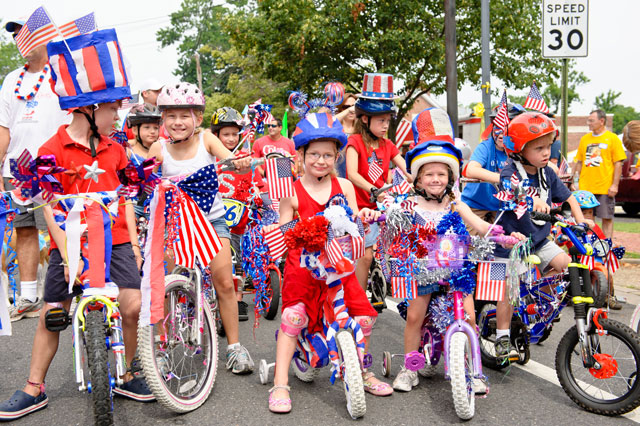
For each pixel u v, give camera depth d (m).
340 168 5.23
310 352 3.94
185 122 4.25
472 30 19.20
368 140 5.14
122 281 3.80
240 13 20.75
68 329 5.82
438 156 3.81
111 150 3.67
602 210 8.73
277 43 19.19
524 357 4.43
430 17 18.84
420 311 3.96
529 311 4.18
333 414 3.71
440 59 19.03
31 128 5.47
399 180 4.51
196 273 3.96
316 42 18.42
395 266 3.84
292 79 20.38
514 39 19.47
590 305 3.74
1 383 4.30
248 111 5.96
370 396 4.02
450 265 3.73
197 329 3.88
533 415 3.65
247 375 4.45
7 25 5.52
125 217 3.85
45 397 3.83
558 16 7.61
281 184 3.85
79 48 3.39
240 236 5.87
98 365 3.07
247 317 6.12
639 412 3.69
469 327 3.69
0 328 3.82
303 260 3.73
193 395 3.85
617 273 8.26
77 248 3.35
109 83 3.46
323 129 3.80
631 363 4.28
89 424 3.57
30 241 6.10
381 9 18.30
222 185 5.66
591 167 8.70
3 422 3.58
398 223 3.76
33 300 6.16
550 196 4.39
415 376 4.13
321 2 18.77
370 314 3.96
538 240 4.20
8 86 5.50
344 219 3.63
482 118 7.67
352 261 3.73
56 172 3.33
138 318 3.85
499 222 4.29
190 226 3.76
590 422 3.54
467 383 3.61
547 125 4.07
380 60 19.09
